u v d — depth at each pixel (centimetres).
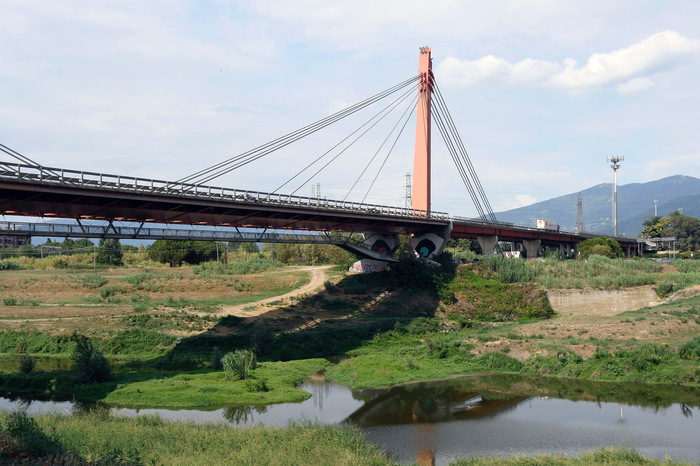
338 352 7244
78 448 2984
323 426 3959
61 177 5025
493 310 9700
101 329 7400
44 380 5291
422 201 11794
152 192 5703
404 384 5628
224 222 7406
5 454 2644
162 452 3159
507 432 4184
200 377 5597
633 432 4175
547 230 15775
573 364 5950
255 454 3178
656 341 6300
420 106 12031
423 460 3622
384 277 10631
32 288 9656
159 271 12006
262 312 8681
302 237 8900
